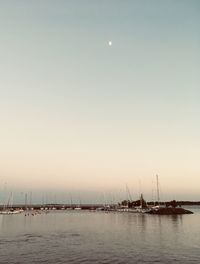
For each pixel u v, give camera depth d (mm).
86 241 65750
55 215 186875
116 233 81438
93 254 51156
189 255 50625
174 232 83875
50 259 47594
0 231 86625
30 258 48281
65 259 47594
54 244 61281
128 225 106312
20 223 116625
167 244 61688
